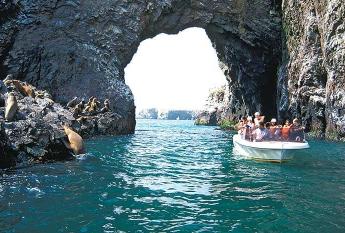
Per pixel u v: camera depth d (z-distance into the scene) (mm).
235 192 10672
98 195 9844
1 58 31547
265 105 44094
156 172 13547
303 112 32844
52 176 11844
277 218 8258
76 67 33125
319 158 18172
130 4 37094
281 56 40156
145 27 38875
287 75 36281
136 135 32906
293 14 35906
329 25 29172
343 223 7957
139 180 11961
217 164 15852
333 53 28703
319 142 26625
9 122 13945
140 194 10133
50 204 8836
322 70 31703
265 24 40219
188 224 7785
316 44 32250
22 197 9312
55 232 7078
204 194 10352
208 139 30609
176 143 26141
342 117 27688
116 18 36500
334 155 19359
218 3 40062
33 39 32812
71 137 16547
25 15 33250
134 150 20391
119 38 36562
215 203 9430
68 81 32500
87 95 32406
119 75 35719
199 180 12281
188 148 22578
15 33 32469
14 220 7656
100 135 29062
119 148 20922
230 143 26688
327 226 7770
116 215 8234
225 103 59156
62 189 10273
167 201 9508
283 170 14539
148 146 23062
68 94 32062
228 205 9266
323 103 30609
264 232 7398
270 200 9797
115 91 33656
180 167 14883
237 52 43062
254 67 42906
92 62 34000
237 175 13336
